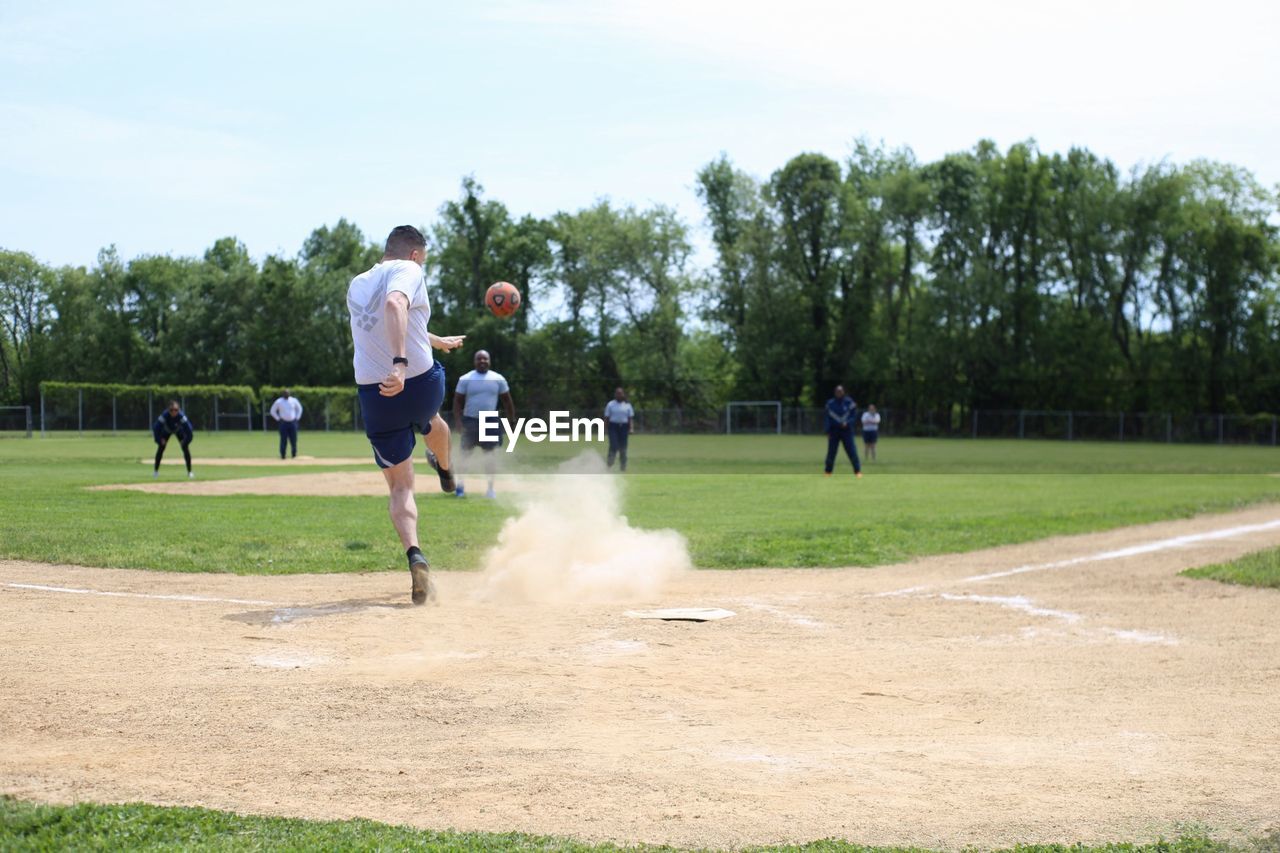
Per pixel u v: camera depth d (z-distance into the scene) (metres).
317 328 81.25
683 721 4.67
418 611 7.29
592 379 71.75
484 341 70.56
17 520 12.54
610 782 3.87
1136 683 5.51
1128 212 66.31
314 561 9.66
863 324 71.69
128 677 5.23
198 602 7.51
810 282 72.25
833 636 6.68
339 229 96.00
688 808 3.62
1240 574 9.30
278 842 3.22
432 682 5.23
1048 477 26.78
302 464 29.28
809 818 3.55
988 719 4.80
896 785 3.88
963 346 67.75
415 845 3.21
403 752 4.16
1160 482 24.73
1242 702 5.14
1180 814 3.61
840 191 71.06
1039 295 69.00
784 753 4.24
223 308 81.25
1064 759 4.21
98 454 35.44
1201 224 65.00
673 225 71.94
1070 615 7.55
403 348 7.32
